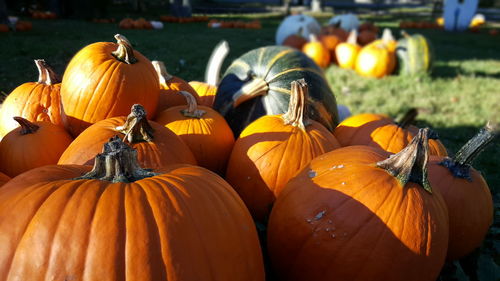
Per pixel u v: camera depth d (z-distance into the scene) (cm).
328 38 332
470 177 66
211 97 113
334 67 312
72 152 59
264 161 69
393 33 546
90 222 37
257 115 95
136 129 60
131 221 38
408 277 50
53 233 37
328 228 51
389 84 263
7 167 71
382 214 50
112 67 71
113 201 39
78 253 36
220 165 82
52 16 416
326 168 57
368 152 58
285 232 55
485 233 68
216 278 40
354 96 228
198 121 79
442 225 52
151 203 40
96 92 70
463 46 464
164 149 61
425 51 283
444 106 216
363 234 50
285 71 95
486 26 722
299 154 69
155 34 304
